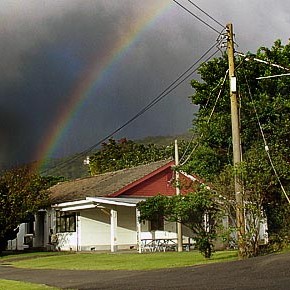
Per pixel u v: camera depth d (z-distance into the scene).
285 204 19.77
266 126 23.83
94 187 34.59
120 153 63.72
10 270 21.31
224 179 18.42
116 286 13.52
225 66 27.02
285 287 10.91
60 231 33.91
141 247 28.17
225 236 18.31
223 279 13.05
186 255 22.31
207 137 24.80
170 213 21.58
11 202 31.00
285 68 23.94
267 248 19.05
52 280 16.33
